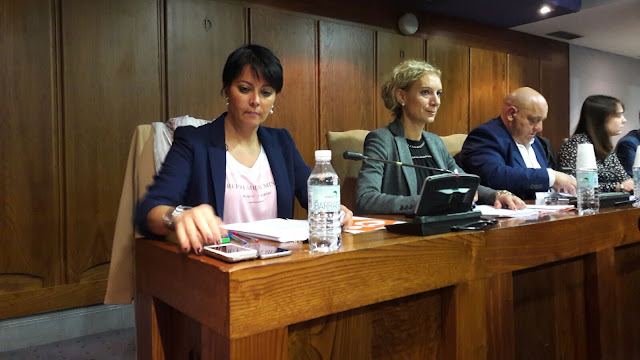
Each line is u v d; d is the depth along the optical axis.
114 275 1.85
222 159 1.55
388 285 1.02
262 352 0.84
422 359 1.17
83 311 2.83
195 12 3.26
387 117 4.26
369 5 4.14
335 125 3.96
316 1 3.83
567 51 6.01
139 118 3.05
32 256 2.70
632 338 1.83
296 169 1.81
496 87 5.17
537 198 2.09
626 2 4.51
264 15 3.57
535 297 1.45
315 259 0.91
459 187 1.24
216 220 1.02
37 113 2.70
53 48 2.75
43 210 2.73
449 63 4.72
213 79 3.35
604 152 3.19
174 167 1.47
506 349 1.28
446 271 1.13
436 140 2.49
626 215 1.70
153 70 3.10
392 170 2.27
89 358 2.47
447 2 4.29
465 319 1.18
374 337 1.07
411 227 1.17
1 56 2.59
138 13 3.04
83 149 2.85
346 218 1.29
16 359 2.47
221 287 0.82
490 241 1.23
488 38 5.09
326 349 0.99
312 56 3.82
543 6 4.46
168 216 1.09
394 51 4.31
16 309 2.63
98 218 2.90
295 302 0.88
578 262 1.60
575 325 1.59
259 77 1.56
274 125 3.63
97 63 2.89
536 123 2.72
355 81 4.06
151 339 1.10
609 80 6.64
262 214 1.67
